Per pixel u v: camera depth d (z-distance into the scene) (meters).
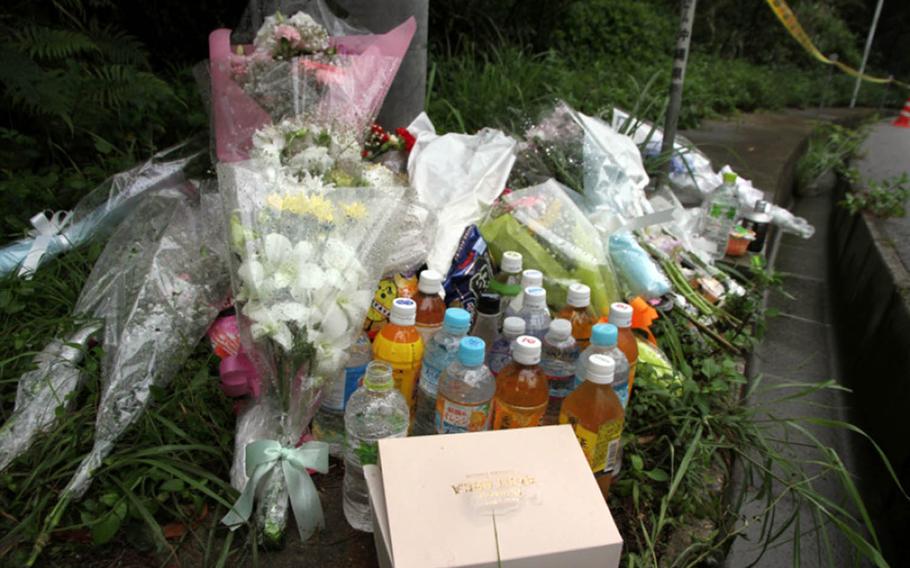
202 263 1.82
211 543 1.35
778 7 8.38
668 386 1.94
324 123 1.99
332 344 1.42
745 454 1.81
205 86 2.24
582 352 1.61
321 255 1.44
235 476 1.44
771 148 6.23
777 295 3.99
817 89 13.74
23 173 2.62
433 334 1.67
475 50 5.84
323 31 2.20
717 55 13.33
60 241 2.17
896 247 3.66
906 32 20.47
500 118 3.79
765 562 1.92
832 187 7.15
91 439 1.50
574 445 1.34
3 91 2.79
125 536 1.35
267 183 1.59
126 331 1.66
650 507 1.60
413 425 1.62
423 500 1.19
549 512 1.21
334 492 1.54
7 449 1.45
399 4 2.83
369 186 1.83
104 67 2.99
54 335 1.78
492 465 1.27
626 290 2.32
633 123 3.92
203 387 1.67
